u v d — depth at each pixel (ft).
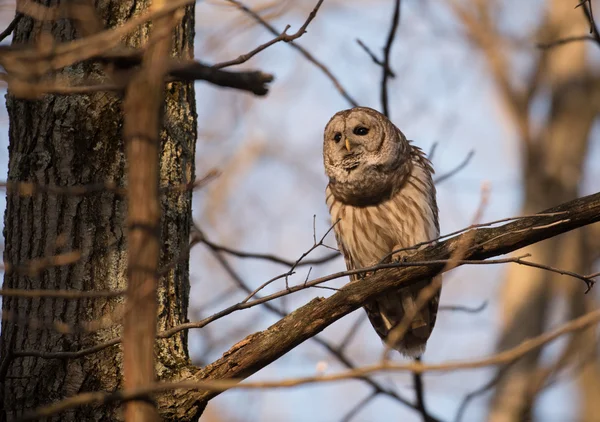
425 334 50.96
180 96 35.17
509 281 80.28
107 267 32.17
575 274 30.12
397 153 49.96
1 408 30.81
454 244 33.81
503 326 78.23
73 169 32.58
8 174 33.19
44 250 32.09
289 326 31.76
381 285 33.06
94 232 32.32
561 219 32.58
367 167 49.57
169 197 34.01
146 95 20.72
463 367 21.45
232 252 43.04
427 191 50.80
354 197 50.29
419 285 48.19
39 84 23.88
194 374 31.48
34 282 31.99
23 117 33.24
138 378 20.48
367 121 50.39
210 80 22.26
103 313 31.73
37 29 33.40
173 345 32.83
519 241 32.89
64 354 28.17
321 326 32.17
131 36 33.27
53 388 30.89
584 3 40.68
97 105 33.09
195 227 42.75
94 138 32.89
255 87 22.62
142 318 20.57
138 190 20.63
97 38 22.40
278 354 31.53
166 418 30.37
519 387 69.26
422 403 46.29
